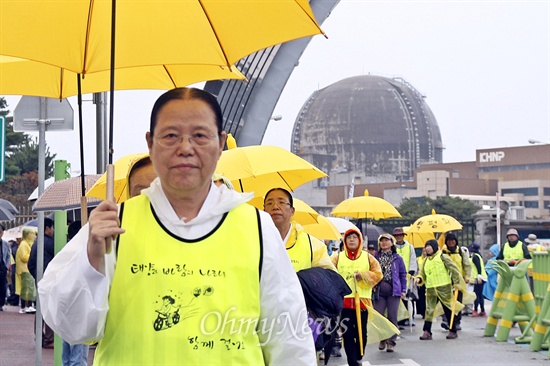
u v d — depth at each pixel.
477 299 23.34
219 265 3.27
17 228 33.06
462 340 17.06
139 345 3.20
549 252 15.27
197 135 3.29
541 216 149.62
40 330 9.71
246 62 23.47
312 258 7.83
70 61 4.07
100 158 15.92
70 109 9.89
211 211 3.30
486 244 60.06
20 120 9.88
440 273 17.27
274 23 4.08
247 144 24.30
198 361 3.20
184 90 3.34
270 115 24.11
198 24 4.14
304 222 11.97
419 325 20.91
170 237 3.27
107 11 4.10
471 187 164.62
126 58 4.18
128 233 3.27
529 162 167.12
